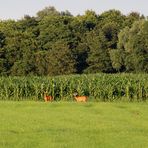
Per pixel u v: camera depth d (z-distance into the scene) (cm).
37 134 6919
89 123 8069
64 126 7694
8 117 8656
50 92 13875
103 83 13812
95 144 6281
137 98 13625
